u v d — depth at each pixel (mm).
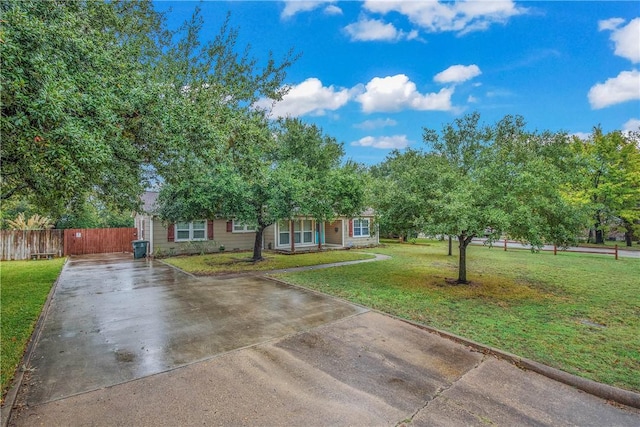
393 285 8383
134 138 5227
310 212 11438
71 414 2877
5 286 8289
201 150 5508
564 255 15641
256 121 8289
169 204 12625
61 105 3068
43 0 3570
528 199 6973
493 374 3793
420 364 4027
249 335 4891
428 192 7738
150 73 5688
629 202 21328
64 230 16047
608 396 3326
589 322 5496
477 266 11805
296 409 3031
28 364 3826
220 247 16734
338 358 4164
